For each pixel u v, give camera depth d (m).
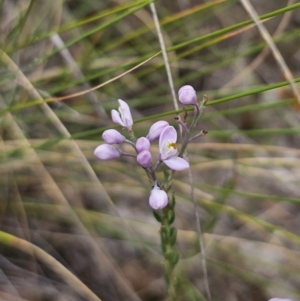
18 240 0.54
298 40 0.69
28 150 0.59
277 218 0.62
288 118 0.66
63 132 0.57
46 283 0.57
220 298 0.59
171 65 0.65
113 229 0.59
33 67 0.62
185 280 0.56
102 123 0.62
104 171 0.60
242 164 0.60
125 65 0.57
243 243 0.61
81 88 0.63
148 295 0.59
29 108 0.61
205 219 0.61
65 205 0.59
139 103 0.64
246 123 0.66
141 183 0.60
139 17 0.65
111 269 0.58
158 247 0.59
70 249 0.59
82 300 0.57
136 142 0.48
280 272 0.60
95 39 0.64
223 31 0.54
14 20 0.63
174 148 0.48
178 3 0.66
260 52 0.68
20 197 0.58
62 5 0.64
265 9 0.70
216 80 0.67
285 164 0.61
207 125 0.64
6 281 0.56
